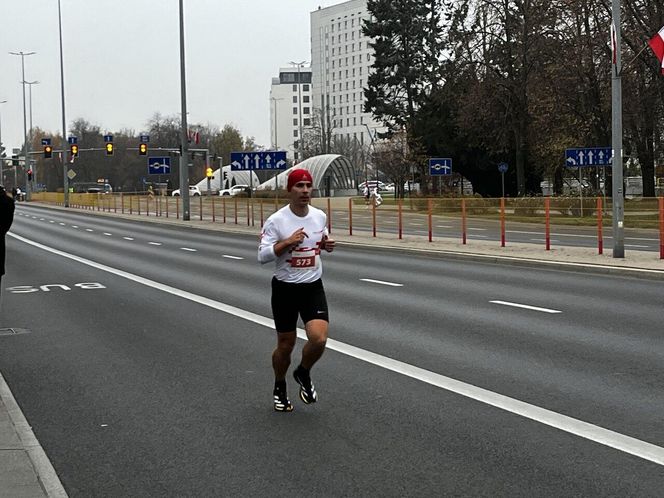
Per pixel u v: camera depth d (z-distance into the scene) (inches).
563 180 2837.1
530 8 1836.9
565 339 425.7
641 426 265.6
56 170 5871.1
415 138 2691.9
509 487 212.4
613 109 833.5
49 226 1921.8
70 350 417.1
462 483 216.2
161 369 367.9
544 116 1968.5
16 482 218.7
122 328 483.5
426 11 3105.3
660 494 205.8
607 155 1433.3
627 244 1120.2
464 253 965.2
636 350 393.1
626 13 1592.0
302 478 222.8
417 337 438.3
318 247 288.2
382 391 319.6
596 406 291.4
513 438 255.0
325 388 326.3
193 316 526.6
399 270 829.2
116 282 743.1
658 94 1637.6
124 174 5905.5
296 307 286.5
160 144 6097.4
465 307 552.1
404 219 1868.8
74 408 303.0
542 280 721.0
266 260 281.6
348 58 6963.6
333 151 5959.6
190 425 277.7
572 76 1739.7
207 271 837.2
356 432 265.0
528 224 1534.2
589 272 788.0
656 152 1867.6
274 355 291.7
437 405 296.8
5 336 461.7
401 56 3137.3
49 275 817.5
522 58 1920.5
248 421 281.1
